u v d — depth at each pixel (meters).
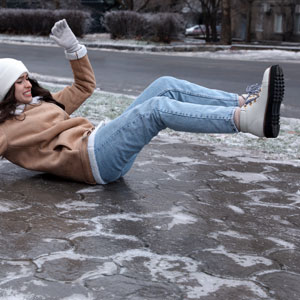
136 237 2.92
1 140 3.76
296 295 2.33
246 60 18.67
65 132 3.84
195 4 33.12
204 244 2.86
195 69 14.96
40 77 12.43
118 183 3.97
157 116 3.53
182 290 2.33
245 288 2.37
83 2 39.81
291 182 4.16
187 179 4.16
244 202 3.63
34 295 2.23
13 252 2.67
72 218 3.19
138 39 26.92
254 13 35.53
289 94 10.33
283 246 2.88
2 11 30.30
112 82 12.00
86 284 2.35
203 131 3.46
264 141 5.71
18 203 3.45
